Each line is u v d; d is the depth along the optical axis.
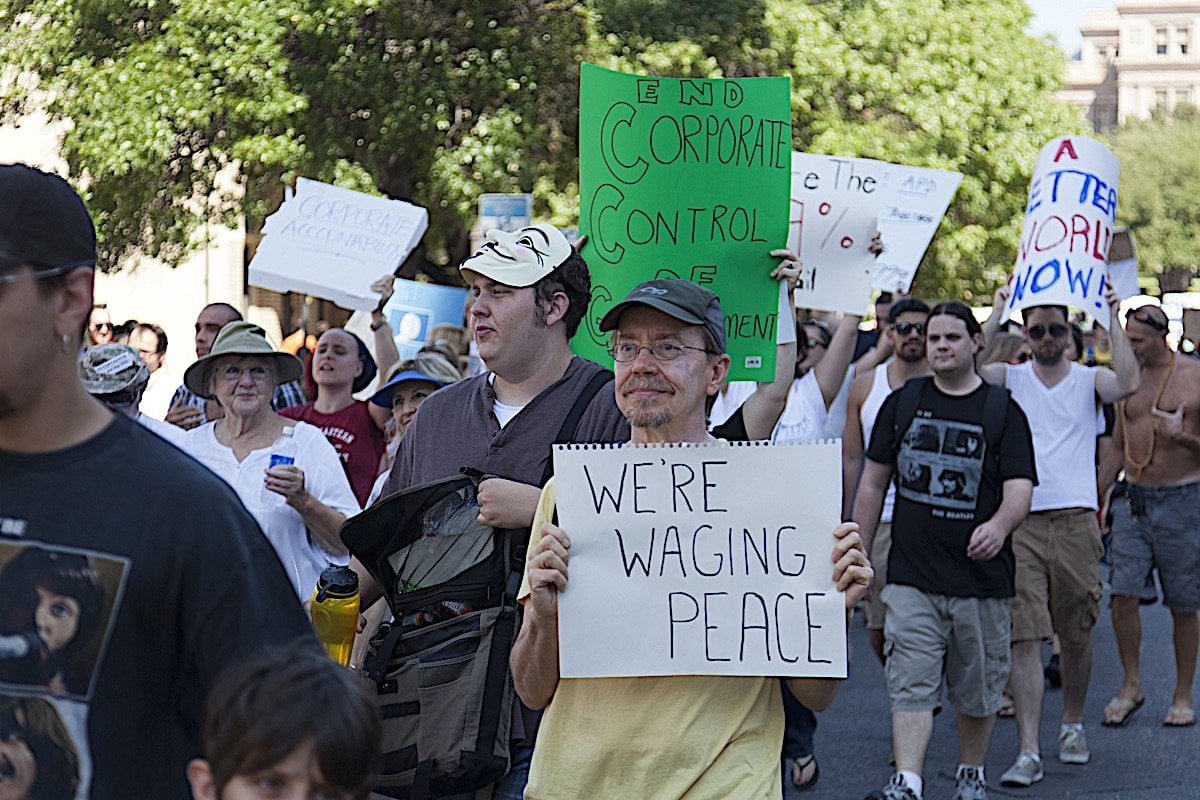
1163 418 10.79
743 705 4.33
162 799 3.04
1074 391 9.80
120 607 2.98
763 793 4.25
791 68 23.73
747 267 6.72
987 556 8.12
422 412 5.61
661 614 4.29
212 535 3.03
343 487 7.23
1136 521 10.92
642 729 4.28
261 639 3.01
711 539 4.32
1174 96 169.12
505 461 5.34
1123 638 11.02
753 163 6.74
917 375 9.98
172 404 10.46
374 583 5.57
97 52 19.88
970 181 27.62
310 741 2.62
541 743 4.37
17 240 2.92
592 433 5.34
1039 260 10.34
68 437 3.05
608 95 6.77
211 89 19.53
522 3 20.88
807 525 4.31
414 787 5.06
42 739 2.96
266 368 7.22
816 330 12.56
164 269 32.22
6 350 2.94
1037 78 28.47
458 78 20.39
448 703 5.06
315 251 11.03
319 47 19.77
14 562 2.98
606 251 6.78
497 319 5.33
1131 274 12.01
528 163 20.52
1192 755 10.00
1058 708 11.60
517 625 5.13
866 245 8.60
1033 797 8.96
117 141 19.12
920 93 26.14
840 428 11.14
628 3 21.50
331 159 19.95
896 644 8.25
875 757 10.11
